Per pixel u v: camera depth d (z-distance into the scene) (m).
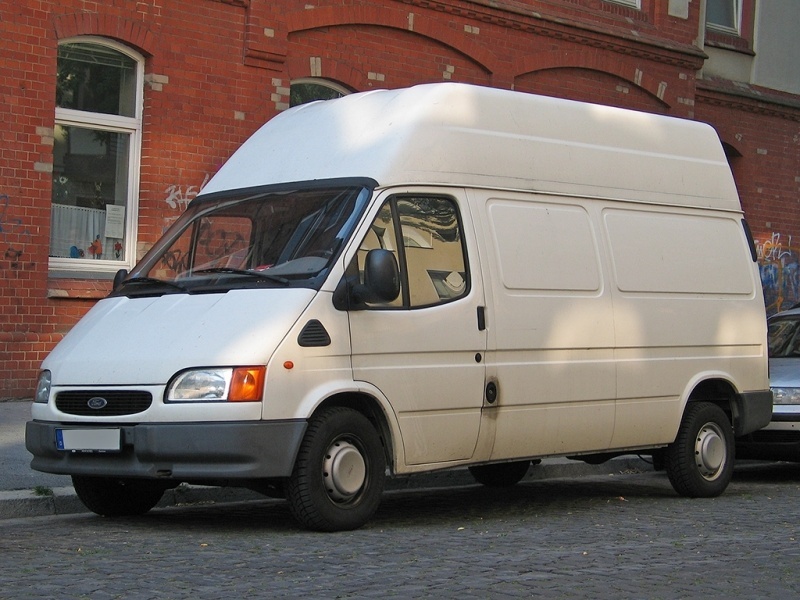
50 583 7.54
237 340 9.23
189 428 9.09
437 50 21.19
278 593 7.30
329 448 9.52
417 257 10.16
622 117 12.23
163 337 9.54
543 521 10.70
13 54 16.64
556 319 11.03
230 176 11.20
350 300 9.65
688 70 25.27
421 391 10.01
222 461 9.10
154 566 8.12
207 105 18.50
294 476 9.40
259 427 9.07
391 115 10.55
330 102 11.34
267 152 11.15
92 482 10.46
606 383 11.44
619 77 24.03
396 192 10.14
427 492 13.10
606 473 15.26
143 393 9.36
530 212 11.07
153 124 18.00
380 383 9.75
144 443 9.22
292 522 10.30
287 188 10.54
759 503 12.22
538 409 10.87
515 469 13.48
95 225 17.98
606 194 11.77
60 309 17.17
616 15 23.95
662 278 12.13
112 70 18.05
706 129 13.16
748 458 14.57
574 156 11.58
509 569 8.22
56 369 9.89
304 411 9.27
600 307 11.45
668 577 8.09
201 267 10.38
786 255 28.55
